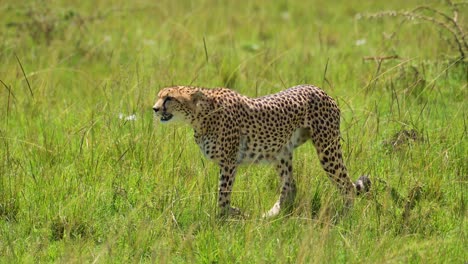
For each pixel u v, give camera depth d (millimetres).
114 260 13172
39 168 16531
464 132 17453
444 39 22547
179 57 24797
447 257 13102
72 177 16000
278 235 13586
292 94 15172
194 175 15758
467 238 13703
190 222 14531
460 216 14734
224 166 14672
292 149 15555
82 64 24469
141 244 13625
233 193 15352
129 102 19297
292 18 33812
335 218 14594
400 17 28453
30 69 23453
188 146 16875
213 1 35562
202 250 13531
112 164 16656
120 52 25297
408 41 25609
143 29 29344
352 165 16312
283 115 14930
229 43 26891
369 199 15117
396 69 21516
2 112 19516
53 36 26828
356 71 23016
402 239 13625
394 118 18344
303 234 13453
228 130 14500
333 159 15219
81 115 19594
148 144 16812
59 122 19281
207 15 32094
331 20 33156
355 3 35688
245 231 13773
